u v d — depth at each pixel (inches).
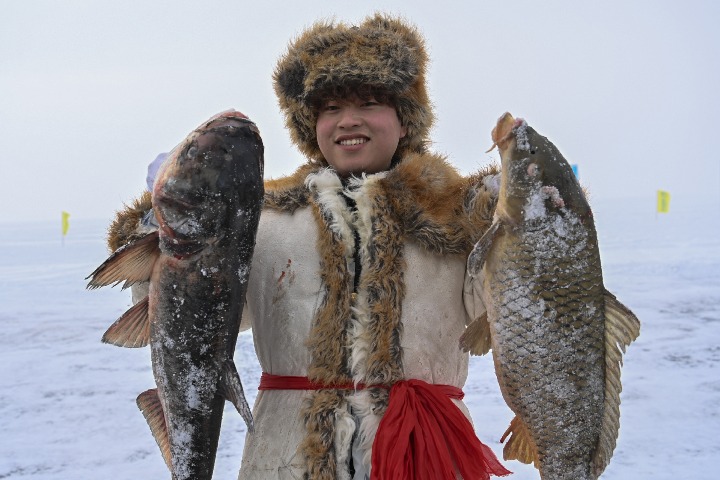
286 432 103.3
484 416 250.1
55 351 374.0
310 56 115.0
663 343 357.4
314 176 111.5
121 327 105.1
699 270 625.3
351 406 102.3
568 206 94.3
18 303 543.8
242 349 345.7
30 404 282.0
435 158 116.0
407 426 99.3
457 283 110.0
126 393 298.4
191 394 100.0
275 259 109.4
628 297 487.2
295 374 106.2
